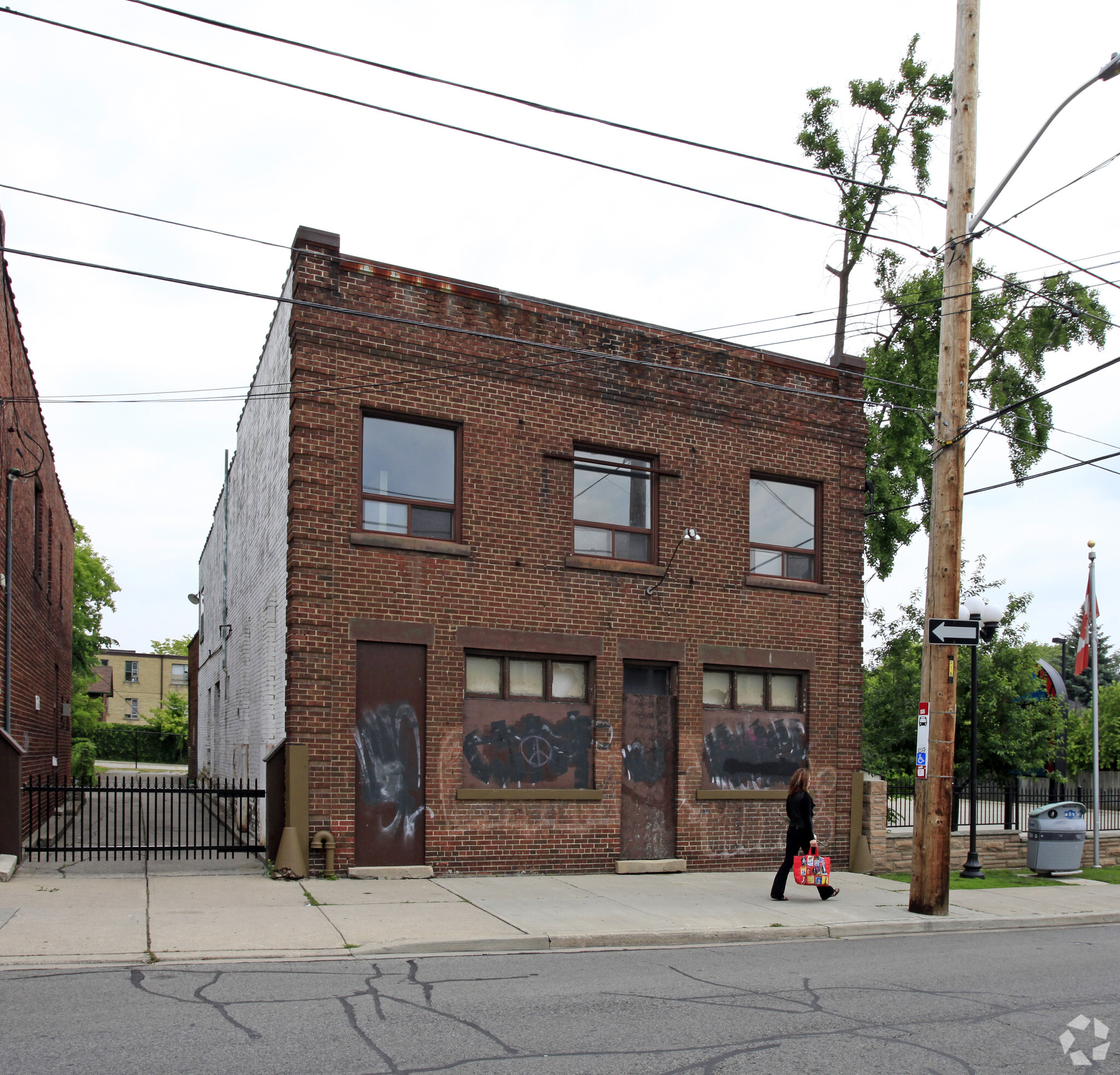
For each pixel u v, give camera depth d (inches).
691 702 627.8
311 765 513.7
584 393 609.9
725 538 649.6
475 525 569.6
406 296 562.3
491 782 563.5
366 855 526.6
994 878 681.6
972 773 692.7
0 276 597.0
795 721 669.9
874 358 1000.2
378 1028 269.6
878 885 594.9
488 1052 253.0
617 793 596.4
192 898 447.8
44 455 852.6
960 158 511.5
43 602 855.7
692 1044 266.1
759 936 435.8
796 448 685.3
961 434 506.3
